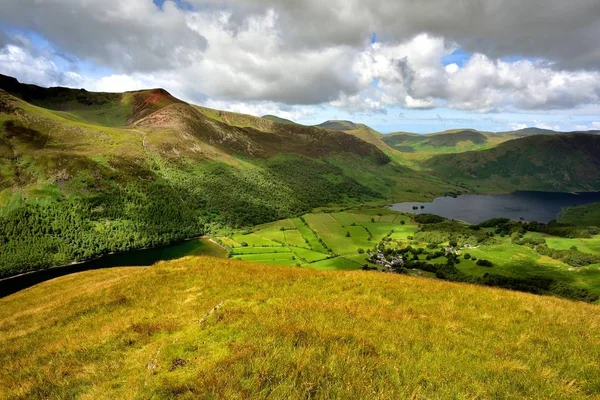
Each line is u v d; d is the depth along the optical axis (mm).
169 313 19422
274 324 13812
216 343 12586
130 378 11148
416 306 17984
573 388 10000
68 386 11680
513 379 10219
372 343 12227
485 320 15781
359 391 9305
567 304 19219
